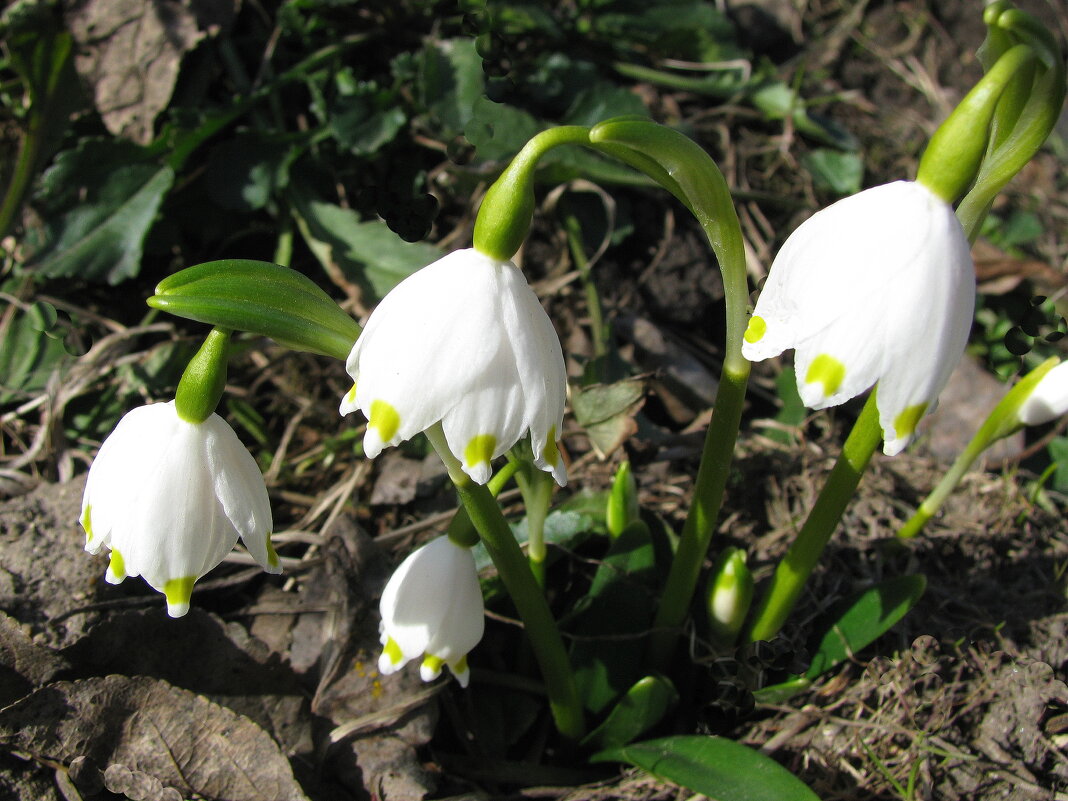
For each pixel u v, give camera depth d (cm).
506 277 11
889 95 30
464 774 17
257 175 22
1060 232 28
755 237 25
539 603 15
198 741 15
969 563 20
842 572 19
